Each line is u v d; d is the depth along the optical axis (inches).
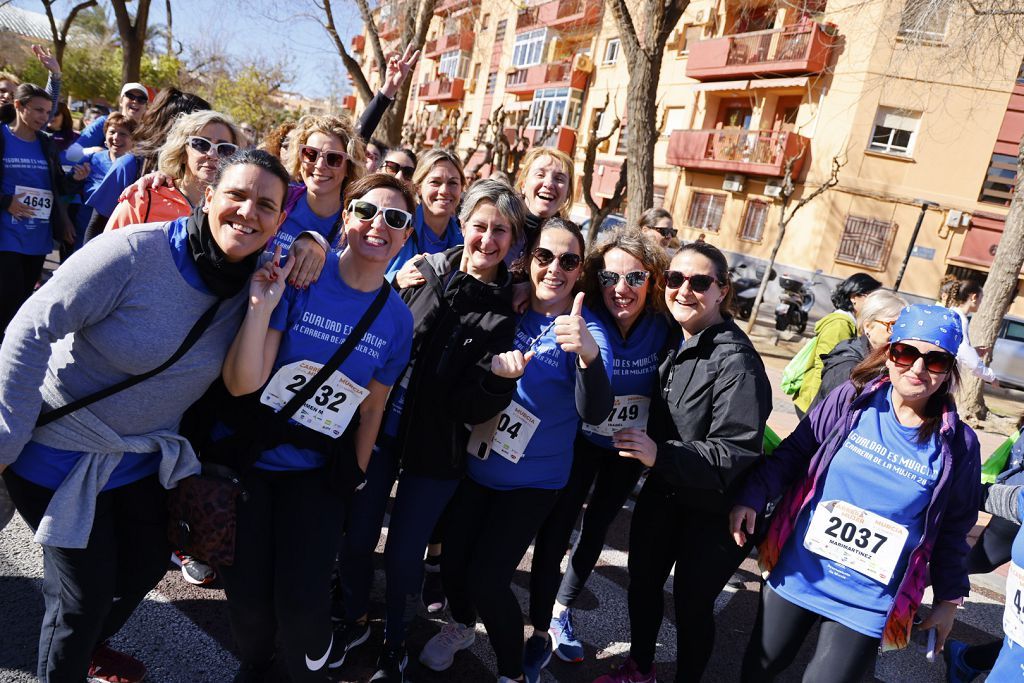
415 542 101.3
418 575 103.3
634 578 111.9
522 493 103.6
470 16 987.9
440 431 99.7
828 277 772.6
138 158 153.5
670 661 128.6
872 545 88.4
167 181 118.0
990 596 177.3
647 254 110.3
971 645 140.2
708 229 890.7
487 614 100.7
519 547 102.0
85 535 75.1
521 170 152.7
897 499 87.7
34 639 101.5
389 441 107.0
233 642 110.7
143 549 84.8
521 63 1247.5
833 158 716.0
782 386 167.6
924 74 526.9
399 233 86.6
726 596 156.6
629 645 131.3
